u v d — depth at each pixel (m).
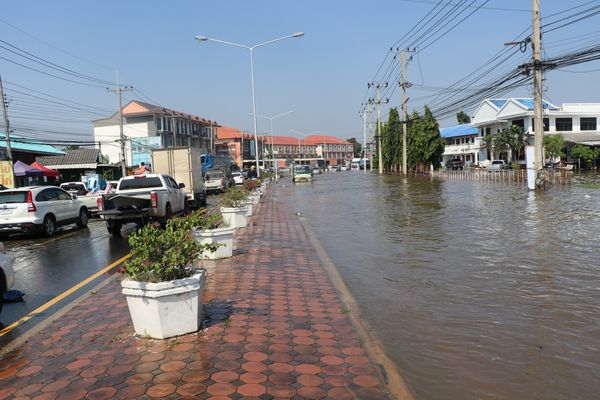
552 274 7.93
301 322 5.59
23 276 8.97
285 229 14.38
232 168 76.44
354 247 11.09
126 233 15.36
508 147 53.94
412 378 4.25
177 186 18.28
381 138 73.75
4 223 14.02
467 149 73.12
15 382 4.16
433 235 12.39
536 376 4.29
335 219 16.97
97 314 6.07
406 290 7.20
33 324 5.93
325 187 41.16
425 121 56.16
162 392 3.84
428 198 24.69
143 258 5.01
